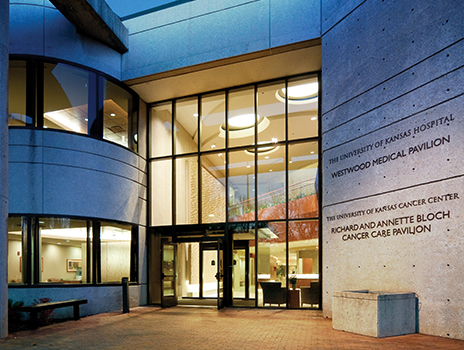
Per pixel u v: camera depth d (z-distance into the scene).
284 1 10.88
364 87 8.90
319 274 11.07
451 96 6.89
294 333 7.34
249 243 12.59
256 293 11.70
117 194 11.89
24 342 6.78
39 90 10.48
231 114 13.09
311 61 11.45
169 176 13.68
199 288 15.25
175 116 13.98
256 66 11.70
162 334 7.46
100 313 10.73
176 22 12.05
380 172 8.21
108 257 11.41
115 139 12.21
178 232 13.07
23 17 10.71
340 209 9.22
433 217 6.96
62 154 10.48
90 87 11.43
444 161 6.89
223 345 6.40
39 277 9.80
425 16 7.57
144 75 12.16
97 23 10.87
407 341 6.34
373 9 8.85
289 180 11.93
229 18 11.41
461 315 6.35
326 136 9.95
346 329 7.38
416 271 7.19
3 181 7.12
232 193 12.59
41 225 10.00
